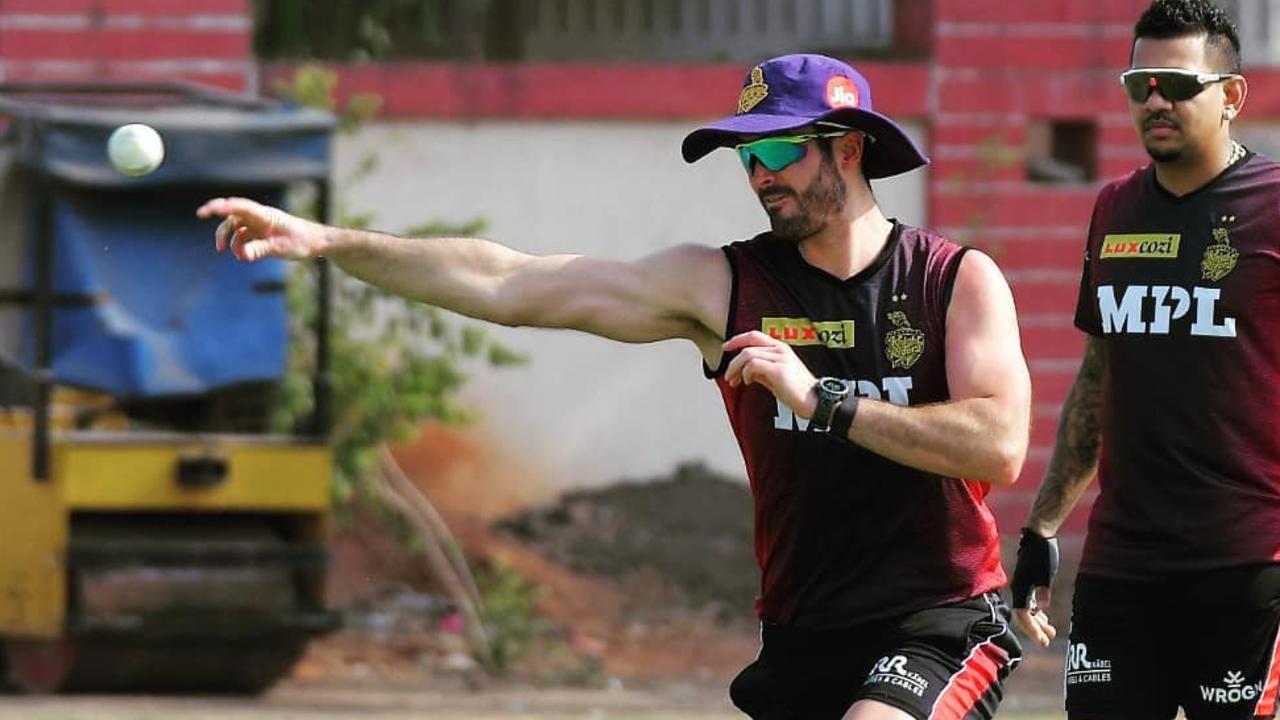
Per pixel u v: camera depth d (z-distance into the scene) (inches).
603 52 2329.0
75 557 1571.1
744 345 685.3
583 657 1903.3
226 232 744.3
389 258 748.0
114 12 2063.2
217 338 1648.6
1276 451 852.0
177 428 1761.8
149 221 1635.1
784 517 728.3
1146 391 862.5
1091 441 898.7
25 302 1624.0
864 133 722.2
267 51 2236.7
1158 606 864.9
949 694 707.4
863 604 721.0
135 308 1627.7
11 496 1605.6
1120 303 870.4
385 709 1614.2
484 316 747.4
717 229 2206.0
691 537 2139.5
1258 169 863.1
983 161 2203.5
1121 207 881.5
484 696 1720.0
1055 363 2202.3
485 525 2137.1
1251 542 847.1
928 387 716.0
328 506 1637.6
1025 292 2204.7
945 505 718.5
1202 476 852.6
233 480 1611.7
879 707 697.6
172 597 1601.9
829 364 718.5
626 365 2197.3
